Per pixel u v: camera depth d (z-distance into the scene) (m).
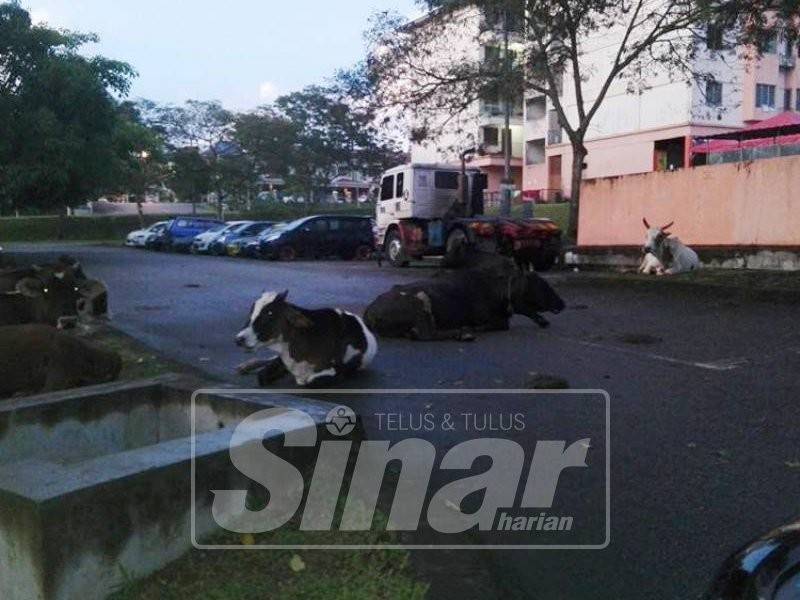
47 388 6.09
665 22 24.33
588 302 13.01
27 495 3.16
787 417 6.10
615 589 3.67
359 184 70.19
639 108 46.12
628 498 4.69
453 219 20.34
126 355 8.96
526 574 3.81
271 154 53.12
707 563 3.87
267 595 3.32
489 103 21.17
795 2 15.16
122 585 3.36
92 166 28.59
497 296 10.22
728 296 12.52
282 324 7.13
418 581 3.55
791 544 2.54
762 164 15.26
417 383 7.53
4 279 9.69
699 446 5.54
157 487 3.52
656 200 17.66
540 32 19.19
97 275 21.12
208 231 37.47
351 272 20.73
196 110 56.34
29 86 26.94
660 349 8.87
